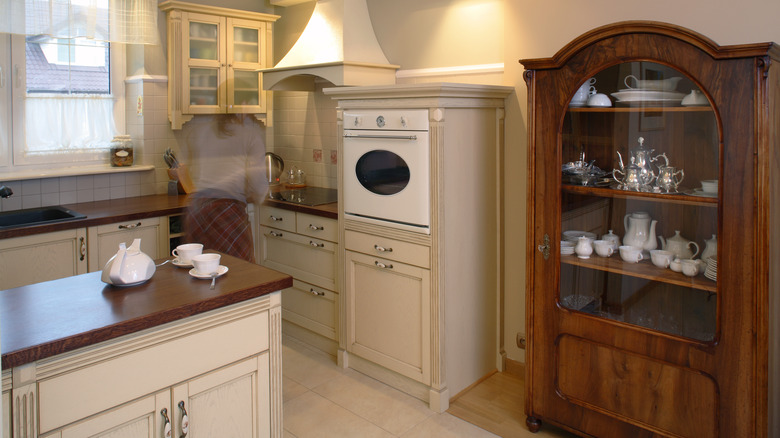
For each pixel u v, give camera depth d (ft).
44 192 11.25
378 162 9.45
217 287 6.17
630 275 7.30
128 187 12.45
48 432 4.83
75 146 12.01
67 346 4.80
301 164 13.97
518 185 9.90
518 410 9.16
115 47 12.41
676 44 6.54
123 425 5.32
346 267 10.32
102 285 6.23
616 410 7.50
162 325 5.49
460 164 9.06
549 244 7.94
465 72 10.52
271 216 12.10
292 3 13.56
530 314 8.25
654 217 7.06
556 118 7.69
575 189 7.68
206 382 5.90
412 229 9.04
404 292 9.42
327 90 9.89
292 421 8.83
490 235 9.90
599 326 7.55
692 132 6.60
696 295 6.73
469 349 9.74
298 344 11.78
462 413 9.09
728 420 6.55
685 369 6.82
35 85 11.40
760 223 6.13
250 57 13.24
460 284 9.35
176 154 13.00
